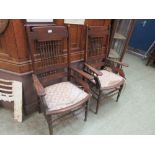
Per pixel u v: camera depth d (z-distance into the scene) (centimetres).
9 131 146
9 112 168
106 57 203
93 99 200
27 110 164
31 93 159
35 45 132
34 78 129
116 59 217
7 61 135
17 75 139
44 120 162
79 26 162
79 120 166
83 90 151
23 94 152
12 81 145
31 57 128
